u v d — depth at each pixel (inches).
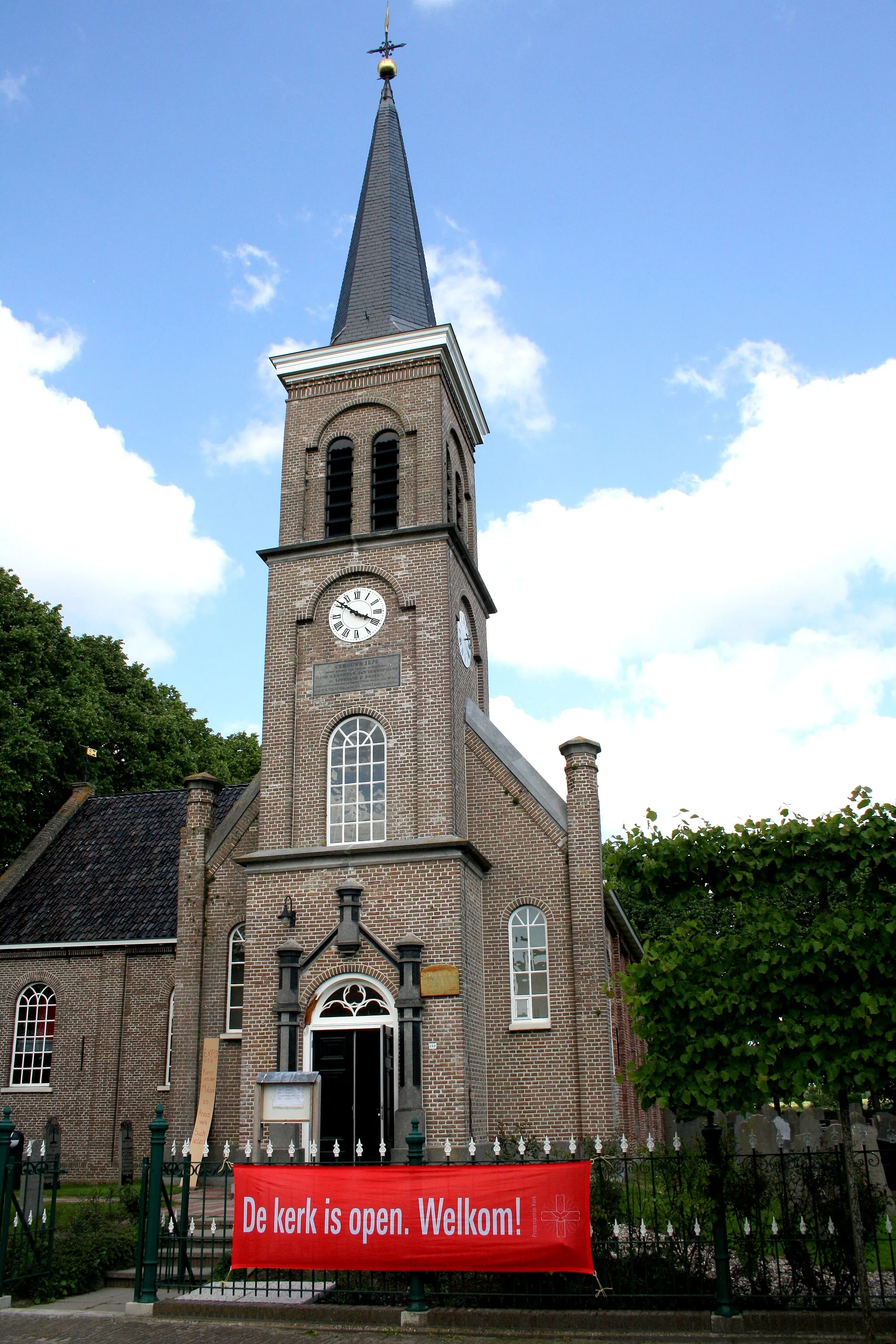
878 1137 928.9
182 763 1899.6
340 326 1238.9
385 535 1037.2
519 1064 920.9
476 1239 493.0
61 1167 1115.3
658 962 491.2
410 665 999.0
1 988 1220.5
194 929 1026.7
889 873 485.7
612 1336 465.7
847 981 471.5
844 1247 483.2
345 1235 507.2
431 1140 839.1
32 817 1488.7
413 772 963.3
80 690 1610.5
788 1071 464.4
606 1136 879.1
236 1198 526.3
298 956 901.2
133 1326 499.2
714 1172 482.6
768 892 495.2
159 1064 1141.7
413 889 911.7
